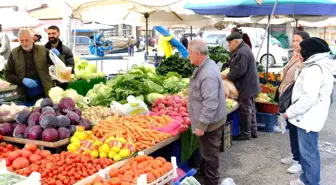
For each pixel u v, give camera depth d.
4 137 4.08
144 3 6.07
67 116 4.16
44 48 5.88
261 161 6.04
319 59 4.16
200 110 4.25
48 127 3.90
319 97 4.25
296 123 4.36
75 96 5.54
